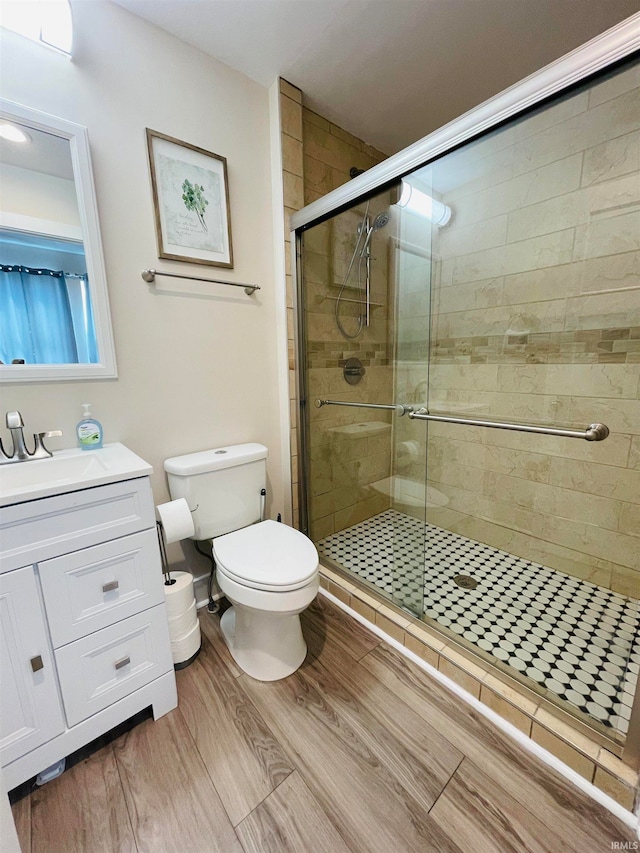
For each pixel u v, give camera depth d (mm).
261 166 1625
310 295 1809
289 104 1602
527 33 1343
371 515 2154
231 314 1618
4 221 1079
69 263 1185
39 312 1153
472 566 1849
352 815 861
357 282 1938
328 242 1804
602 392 1579
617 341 1511
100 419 1300
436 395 2170
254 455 1572
